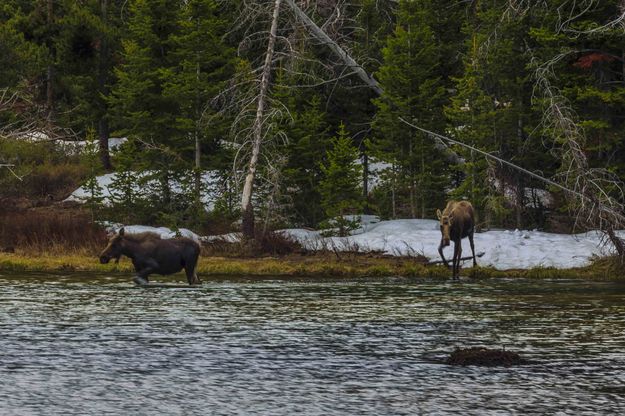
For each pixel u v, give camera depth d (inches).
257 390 1555.1
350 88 6053.2
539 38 5083.7
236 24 6245.1
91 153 5610.2
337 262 4340.6
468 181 5216.5
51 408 1413.6
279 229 5354.3
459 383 1620.3
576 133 4340.6
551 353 1937.7
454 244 4239.7
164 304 2780.5
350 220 5467.5
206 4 5634.8
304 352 1931.6
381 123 5762.8
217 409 1414.9
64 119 6934.1
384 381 1635.1
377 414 1387.8
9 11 7303.2
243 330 2246.6
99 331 2207.2
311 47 5959.6
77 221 4982.8
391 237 4803.2
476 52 5364.2
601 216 4183.1
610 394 1531.7
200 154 5659.5
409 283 3614.7
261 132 5157.5
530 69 5285.4
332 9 6245.1
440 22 6254.9
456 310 2699.3
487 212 5295.3
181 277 3814.0
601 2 5113.2
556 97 4461.1
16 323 2336.4
